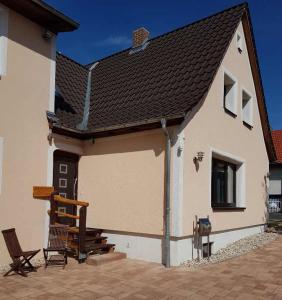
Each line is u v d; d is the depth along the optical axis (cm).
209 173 1015
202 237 966
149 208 910
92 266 830
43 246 890
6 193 812
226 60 1178
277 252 1040
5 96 823
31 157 879
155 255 887
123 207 966
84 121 1104
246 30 1329
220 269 820
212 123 1049
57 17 898
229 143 1174
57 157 1009
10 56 840
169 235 855
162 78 1108
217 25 1179
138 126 918
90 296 610
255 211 1423
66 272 770
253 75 1441
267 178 1611
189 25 1298
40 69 917
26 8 856
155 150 916
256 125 1477
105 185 1012
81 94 1277
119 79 1276
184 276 752
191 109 876
